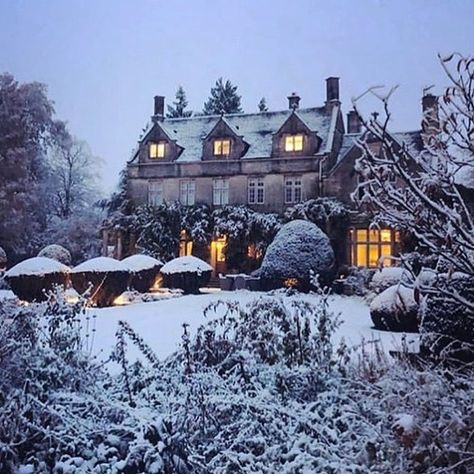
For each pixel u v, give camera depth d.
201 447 3.21
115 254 30.23
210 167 29.91
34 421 3.06
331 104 30.12
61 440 2.94
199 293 21.36
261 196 29.00
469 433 2.62
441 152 2.62
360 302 17.28
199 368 3.99
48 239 35.41
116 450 2.98
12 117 35.97
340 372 3.95
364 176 2.70
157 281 21.52
